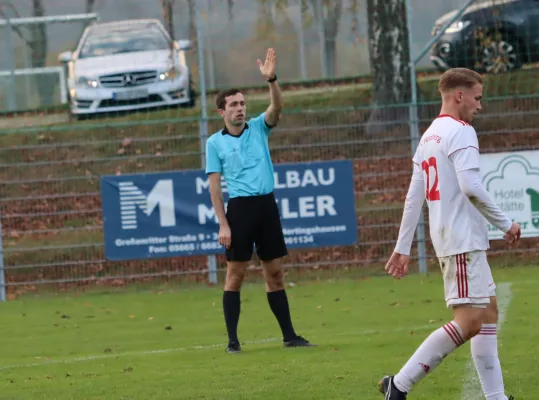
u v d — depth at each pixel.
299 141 50.19
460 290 18.73
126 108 53.78
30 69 61.91
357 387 22.62
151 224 45.19
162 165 52.00
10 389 24.88
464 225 18.73
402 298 39.22
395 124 47.78
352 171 45.12
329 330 32.50
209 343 31.30
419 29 54.28
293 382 23.58
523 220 45.19
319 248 46.75
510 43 53.28
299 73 58.78
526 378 23.02
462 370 24.19
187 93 53.81
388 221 47.06
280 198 45.09
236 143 28.72
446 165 18.84
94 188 47.97
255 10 57.25
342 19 57.88
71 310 41.66
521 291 38.34
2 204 47.81
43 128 50.56
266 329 33.75
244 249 28.58
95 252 47.19
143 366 27.31
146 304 42.16
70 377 26.23
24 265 46.78
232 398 22.14
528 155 45.09
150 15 56.34
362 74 58.75
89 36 56.69
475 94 19.39
